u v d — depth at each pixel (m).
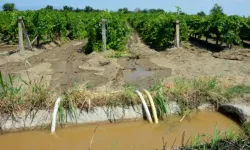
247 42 17.84
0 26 17.78
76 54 13.77
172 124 5.88
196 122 5.95
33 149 5.08
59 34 19.78
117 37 13.86
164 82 8.14
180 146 4.90
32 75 9.14
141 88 7.69
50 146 5.18
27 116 5.67
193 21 18.12
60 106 5.73
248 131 5.07
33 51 14.22
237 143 4.67
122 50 14.01
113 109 5.98
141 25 24.20
